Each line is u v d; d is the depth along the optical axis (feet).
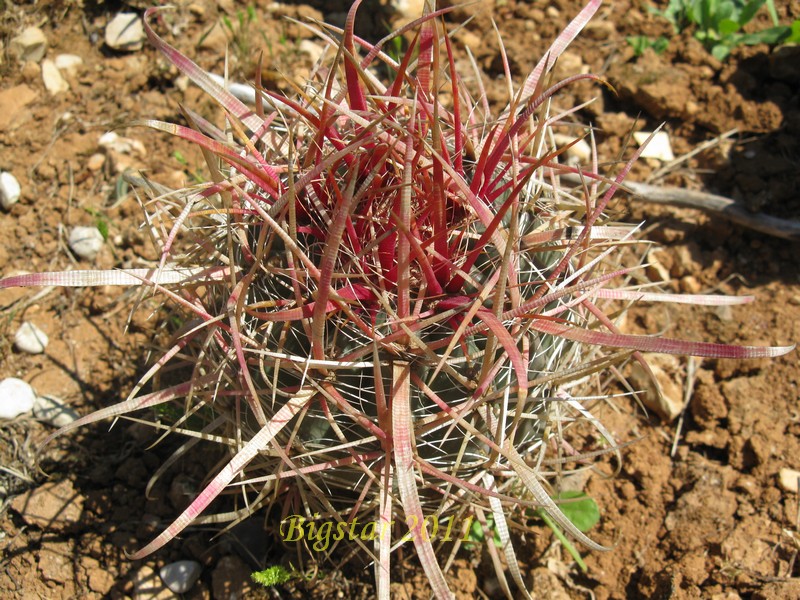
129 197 1.30
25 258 1.27
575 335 0.72
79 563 0.99
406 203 0.65
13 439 1.09
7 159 1.34
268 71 1.43
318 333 0.68
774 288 1.26
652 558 1.02
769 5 1.45
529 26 1.54
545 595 0.98
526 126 0.90
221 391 0.79
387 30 1.51
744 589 0.97
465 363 0.72
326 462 0.76
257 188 0.81
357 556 0.98
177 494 1.03
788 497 1.05
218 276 0.80
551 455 1.07
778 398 1.14
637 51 1.48
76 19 1.47
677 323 1.24
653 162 1.38
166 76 1.44
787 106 1.41
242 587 0.98
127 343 1.18
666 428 1.14
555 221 0.83
